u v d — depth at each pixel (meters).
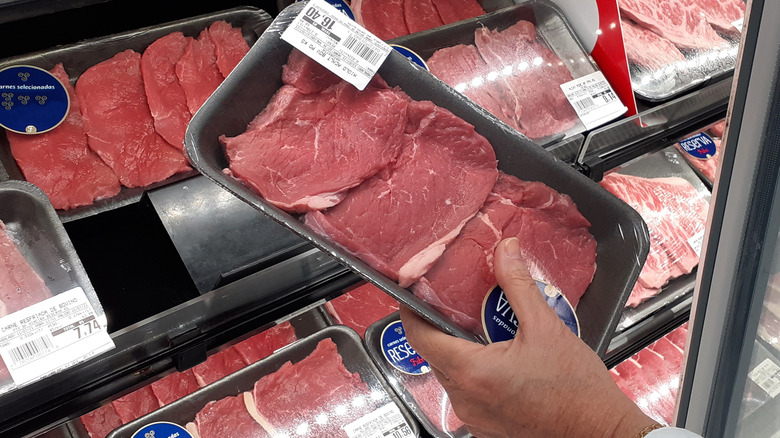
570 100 0.66
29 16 0.57
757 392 0.40
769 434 0.40
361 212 0.41
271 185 0.39
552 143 0.64
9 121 0.55
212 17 0.66
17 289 0.42
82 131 0.58
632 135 0.67
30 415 0.44
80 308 0.42
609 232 0.42
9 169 0.54
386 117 0.43
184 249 0.52
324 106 0.42
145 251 0.57
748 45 0.33
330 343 0.61
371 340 0.62
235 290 0.48
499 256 0.38
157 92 0.61
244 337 0.52
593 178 0.65
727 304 0.38
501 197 0.43
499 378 0.36
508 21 0.70
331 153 0.41
